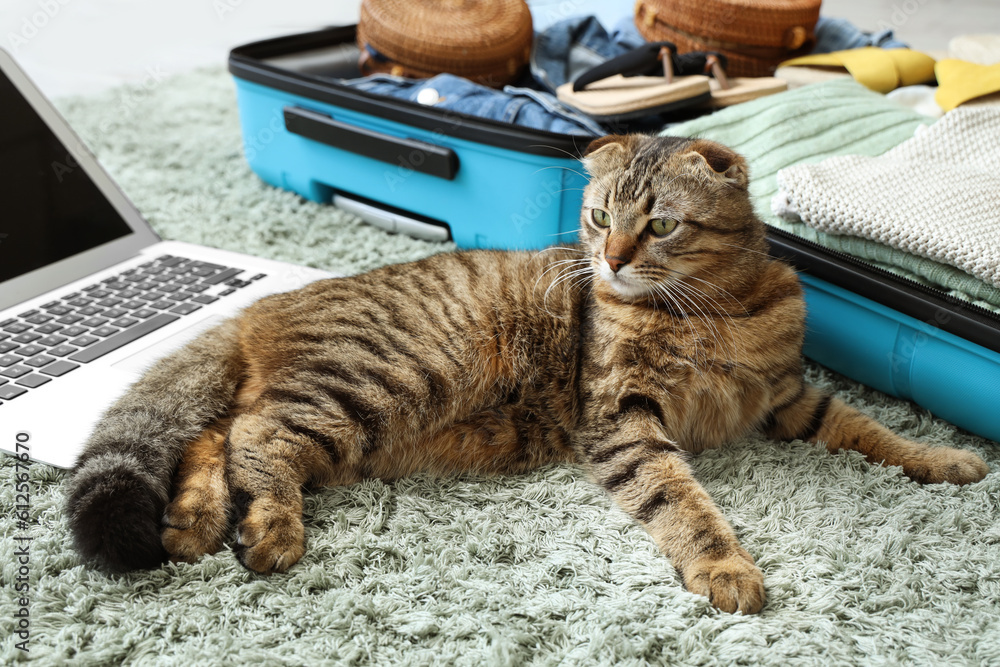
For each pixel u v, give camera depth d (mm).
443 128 1904
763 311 1369
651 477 1229
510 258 1532
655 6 2291
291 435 1221
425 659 955
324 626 1003
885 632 999
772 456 1368
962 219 1405
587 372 1371
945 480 1305
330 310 1387
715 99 2068
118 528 1032
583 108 2033
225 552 1107
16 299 1571
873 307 1453
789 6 2262
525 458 1389
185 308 1605
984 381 1329
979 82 1931
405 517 1205
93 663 943
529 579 1084
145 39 4246
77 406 1289
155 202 2330
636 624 997
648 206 1338
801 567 1105
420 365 1329
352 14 4797
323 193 2369
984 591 1068
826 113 1847
